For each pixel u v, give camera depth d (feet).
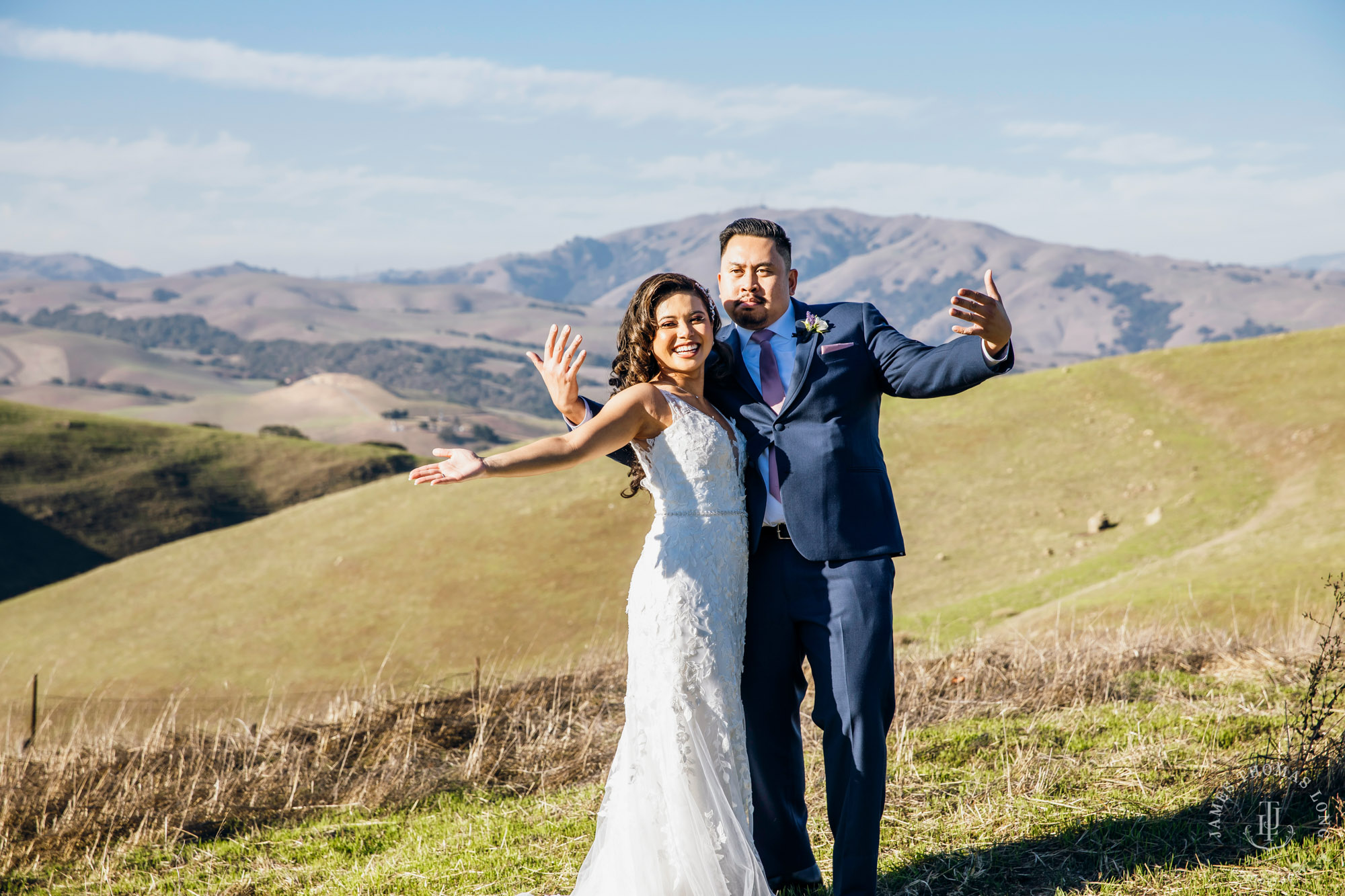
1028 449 115.96
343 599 110.42
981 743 15.71
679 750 9.71
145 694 89.71
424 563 116.16
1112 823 11.20
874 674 9.92
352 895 12.15
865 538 10.13
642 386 10.07
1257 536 66.18
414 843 14.33
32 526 203.51
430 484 8.87
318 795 17.95
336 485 245.45
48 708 25.72
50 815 17.33
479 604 101.91
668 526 10.16
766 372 10.84
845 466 10.25
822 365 10.37
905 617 71.26
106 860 15.23
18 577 186.09
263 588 118.32
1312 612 34.81
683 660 9.82
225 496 234.17
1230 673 19.86
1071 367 142.41
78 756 19.35
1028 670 20.53
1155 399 123.95
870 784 9.82
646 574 10.16
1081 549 85.56
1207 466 99.04
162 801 17.70
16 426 247.70
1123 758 13.62
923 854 11.18
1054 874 10.28
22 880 15.01
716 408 10.89
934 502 105.81
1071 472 106.93
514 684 23.43
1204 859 10.18
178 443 259.19
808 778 14.46
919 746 15.72
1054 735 15.65
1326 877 9.35
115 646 106.32
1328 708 12.26
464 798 16.99
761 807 10.91
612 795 10.09
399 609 104.37
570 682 23.25
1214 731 14.40
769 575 10.51
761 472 10.52
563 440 9.55
